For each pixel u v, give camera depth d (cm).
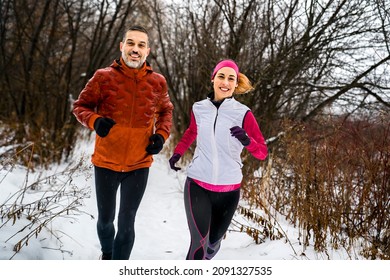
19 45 655
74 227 353
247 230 350
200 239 260
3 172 456
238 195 272
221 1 585
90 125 246
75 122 670
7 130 661
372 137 358
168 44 745
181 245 369
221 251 340
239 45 573
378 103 545
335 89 564
